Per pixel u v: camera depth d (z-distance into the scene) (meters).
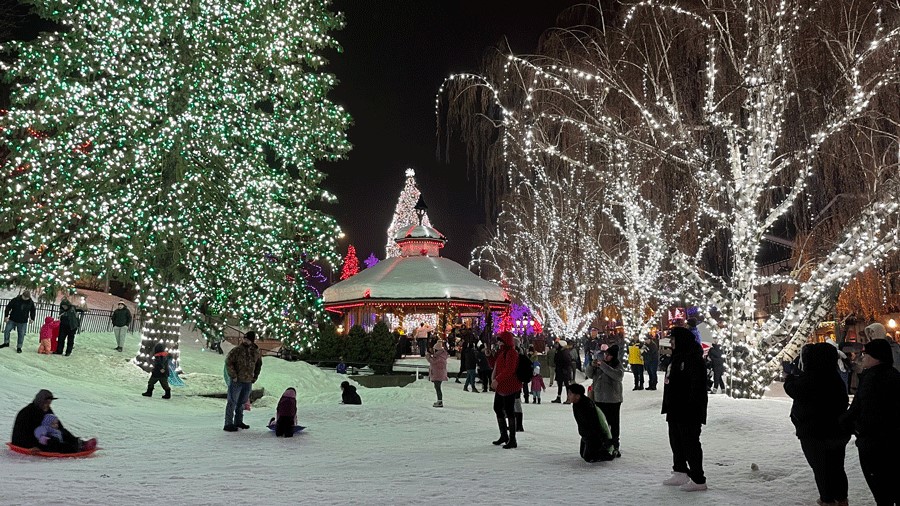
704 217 25.89
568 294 39.78
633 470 9.45
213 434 12.95
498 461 10.17
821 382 7.14
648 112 18.56
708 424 14.07
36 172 22.95
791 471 9.00
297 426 13.08
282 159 27.05
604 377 10.84
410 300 34.62
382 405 16.94
